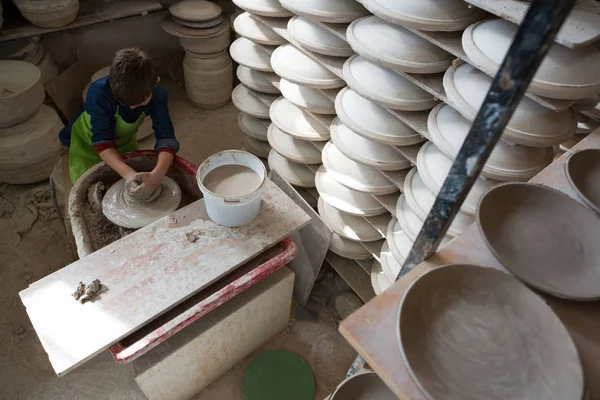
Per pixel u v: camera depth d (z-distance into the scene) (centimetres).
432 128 123
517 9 96
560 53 94
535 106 107
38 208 232
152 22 304
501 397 60
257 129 235
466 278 70
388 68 132
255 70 208
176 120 297
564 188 90
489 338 65
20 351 183
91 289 122
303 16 144
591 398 61
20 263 211
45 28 248
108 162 158
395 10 113
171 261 133
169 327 124
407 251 157
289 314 188
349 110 148
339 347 192
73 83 266
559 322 64
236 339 163
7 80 227
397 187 161
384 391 115
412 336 64
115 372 179
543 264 75
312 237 185
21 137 218
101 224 156
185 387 162
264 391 175
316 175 193
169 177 174
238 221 142
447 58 121
